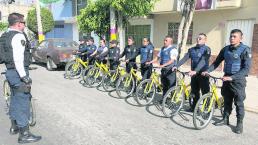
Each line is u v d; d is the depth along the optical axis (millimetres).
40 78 11023
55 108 6891
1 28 28016
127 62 8359
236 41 5340
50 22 23469
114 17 12445
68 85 9688
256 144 5016
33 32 24078
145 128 5648
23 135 4906
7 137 5094
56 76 11523
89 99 7816
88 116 6316
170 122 6023
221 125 5902
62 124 5785
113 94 8430
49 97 7973
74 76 10914
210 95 5770
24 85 4691
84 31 14164
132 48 8445
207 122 5777
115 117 6277
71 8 22906
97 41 19828
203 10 13438
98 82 9336
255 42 12211
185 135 5340
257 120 6309
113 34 12547
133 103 7465
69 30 24578
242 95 5406
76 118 6168
